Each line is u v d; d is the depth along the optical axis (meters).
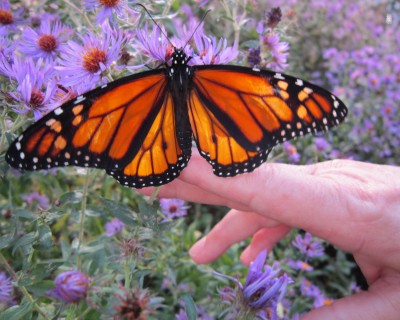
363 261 0.17
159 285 0.24
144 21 0.20
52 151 0.11
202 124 0.13
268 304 0.14
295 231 0.27
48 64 0.16
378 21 0.52
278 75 0.12
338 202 0.14
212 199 0.17
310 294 0.25
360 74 0.41
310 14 0.47
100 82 0.16
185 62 0.13
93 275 0.17
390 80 0.41
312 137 0.35
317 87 0.12
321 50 0.46
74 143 0.12
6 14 0.22
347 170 0.16
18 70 0.15
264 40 0.23
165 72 0.13
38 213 0.16
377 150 0.37
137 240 0.16
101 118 0.12
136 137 0.13
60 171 0.24
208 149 0.13
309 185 0.14
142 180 0.13
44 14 0.24
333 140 0.36
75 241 0.19
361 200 0.15
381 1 0.52
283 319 0.17
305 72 0.44
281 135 0.13
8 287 0.17
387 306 0.15
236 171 0.13
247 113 0.13
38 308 0.15
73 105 0.11
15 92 0.15
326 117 0.12
